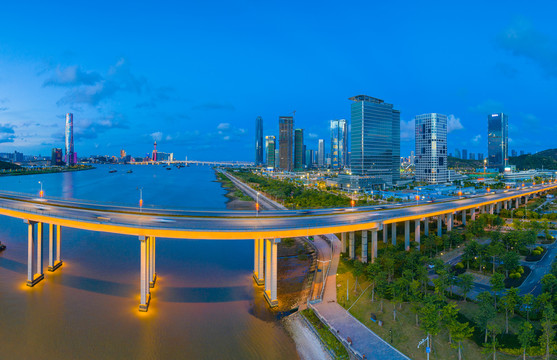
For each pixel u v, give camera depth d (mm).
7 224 166125
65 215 89688
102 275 101562
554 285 79000
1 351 64125
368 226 107812
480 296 72312
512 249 125000
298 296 91188
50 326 72875
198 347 67438
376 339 68438
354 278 100625
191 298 88562
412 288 77625
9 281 95750
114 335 70500
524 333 59406
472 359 61312
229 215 109750
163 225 84688
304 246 137000
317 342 70000
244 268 111500
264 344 69188
